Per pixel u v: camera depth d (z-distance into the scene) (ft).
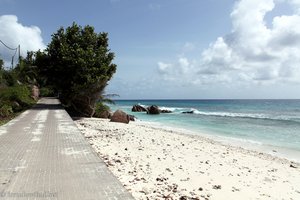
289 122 114.93
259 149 57.72
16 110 79.77
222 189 27.89
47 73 96.22
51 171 22.58
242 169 37.50
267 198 27.22
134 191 22.75
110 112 102.99
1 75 104.42
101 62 87.81
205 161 39.27
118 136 52.08
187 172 32.24
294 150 57.16
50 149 30.71
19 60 152.05
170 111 184.96
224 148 53.93
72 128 46.85
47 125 50.31
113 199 17.11
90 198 17.20
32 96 128.98
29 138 37.40
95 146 39.88
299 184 33.27
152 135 59.82
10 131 43.21
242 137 74.18
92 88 85.20
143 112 189.57
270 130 89.30
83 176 21.43
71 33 95.14
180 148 47.29
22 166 23.91
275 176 35.99
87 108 90.43
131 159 34.60
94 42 96.53
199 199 23.65
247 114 166.71
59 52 87.61
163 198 21.79
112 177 21.30
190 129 90.17
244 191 28.25
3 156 27.32
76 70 84.43
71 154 28.45
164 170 31.71
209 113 177.27
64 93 96.32
